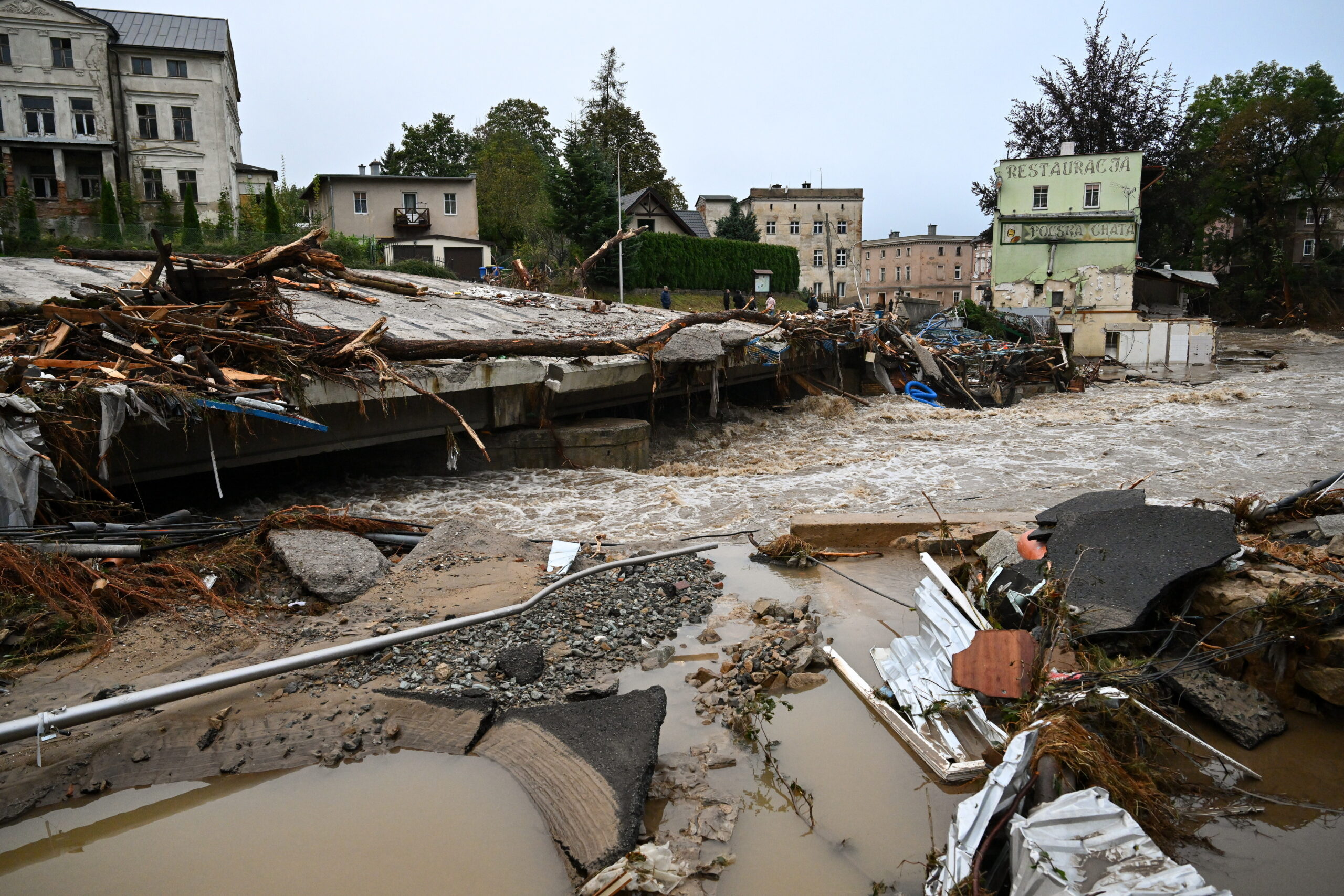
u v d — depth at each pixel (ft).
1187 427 66.28
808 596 25.00
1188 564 19.40
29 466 24.73
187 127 139.03
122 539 23.76
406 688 17.60
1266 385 96.53
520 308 68.08
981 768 15.34
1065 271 140.26
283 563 23.71
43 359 29.35
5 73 128.88
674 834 13.53
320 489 39.81
